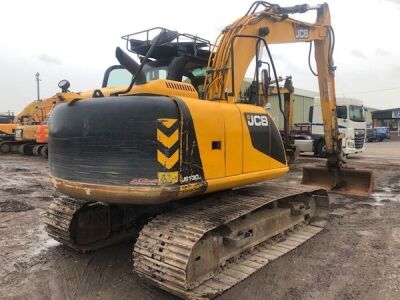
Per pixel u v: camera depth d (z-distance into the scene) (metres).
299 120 28.25
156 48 5.29
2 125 22.58
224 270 4.44
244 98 5.80
